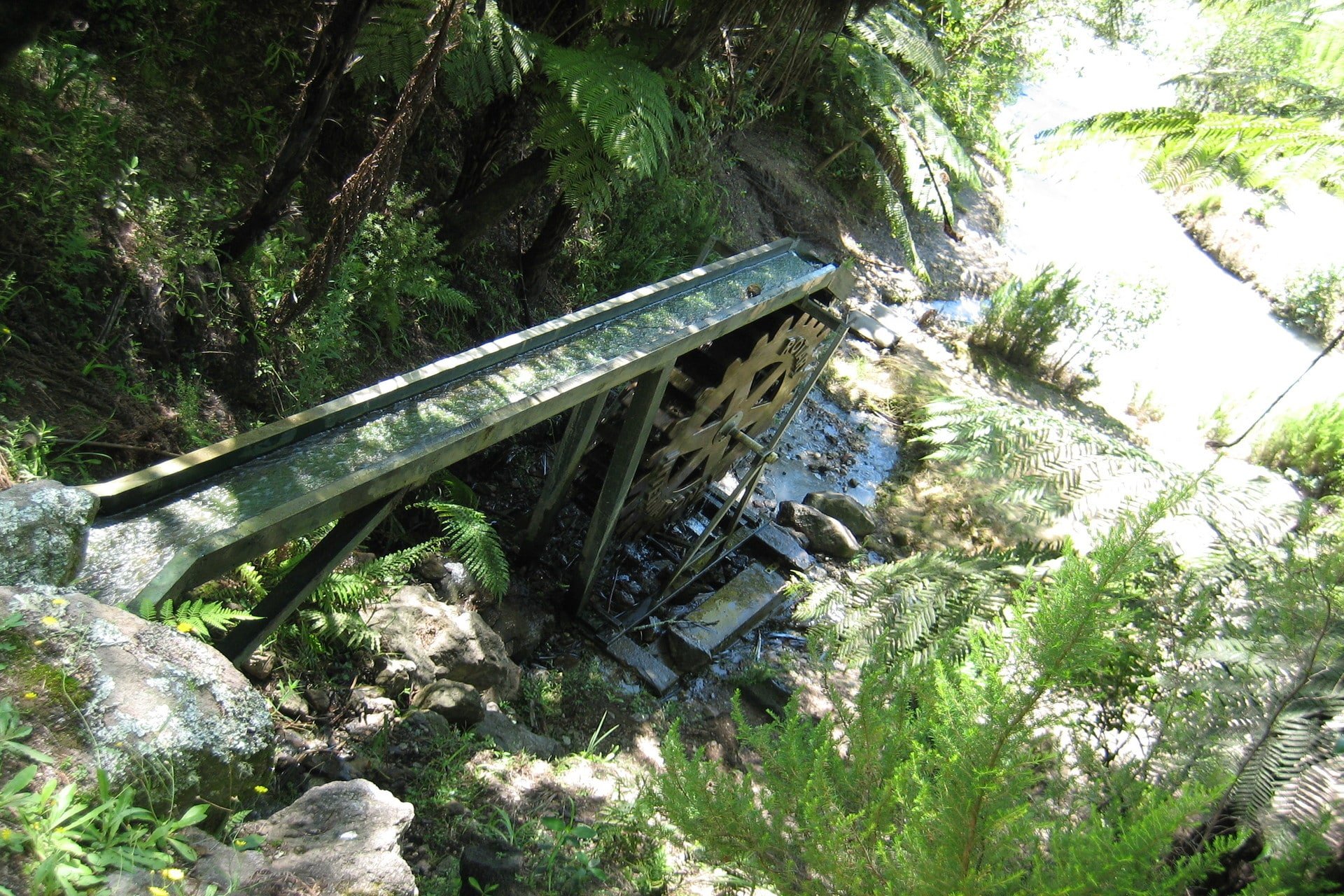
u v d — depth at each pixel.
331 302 4.27
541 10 5.35
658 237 7.16
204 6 4.54
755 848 2.37
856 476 7.39
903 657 2.98
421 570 4.41
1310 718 2.40
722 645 5.34
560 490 4.72
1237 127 3.93
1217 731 2.50
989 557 3.71
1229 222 14.31
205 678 1.88
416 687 3.80
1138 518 2.32
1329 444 8.80
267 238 4.27
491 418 3.26
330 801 2.08
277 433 2.86
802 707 5.10
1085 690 2.95
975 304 10.67
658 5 5.00
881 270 10.10
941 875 2.02
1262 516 3.43
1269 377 10.91
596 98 4.46
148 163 4.08
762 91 8.77
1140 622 2.99
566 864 3.09
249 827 1.93
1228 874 2.31
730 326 4.62
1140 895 1.87
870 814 2.30
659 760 4.53
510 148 5.89
